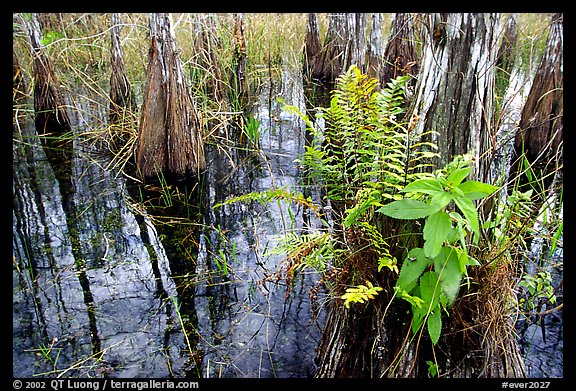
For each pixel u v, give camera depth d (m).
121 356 2.40
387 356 1.94
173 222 3.67
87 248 3.32
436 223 1.56
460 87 1.81
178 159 4.28
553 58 4.30
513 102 5.62
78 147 5.11
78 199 4.02
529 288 2.42
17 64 5.82
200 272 3.06
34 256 3.20
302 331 2.57
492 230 1.89
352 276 2.03
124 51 6.82
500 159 4.12
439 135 1.86
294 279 2.96
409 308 1.88
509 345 1.95
